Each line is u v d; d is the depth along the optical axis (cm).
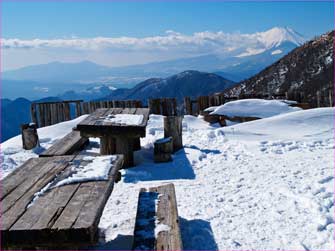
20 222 231
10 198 268
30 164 345
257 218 405
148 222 328
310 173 551
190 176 584
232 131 870
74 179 296
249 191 494
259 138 820
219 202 459
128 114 726
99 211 248
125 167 643
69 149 657
